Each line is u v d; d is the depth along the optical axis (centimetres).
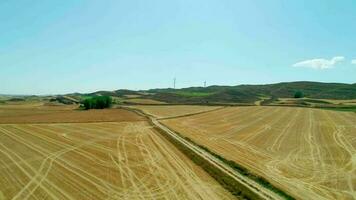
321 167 3272
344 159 3631
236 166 3222
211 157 3659
